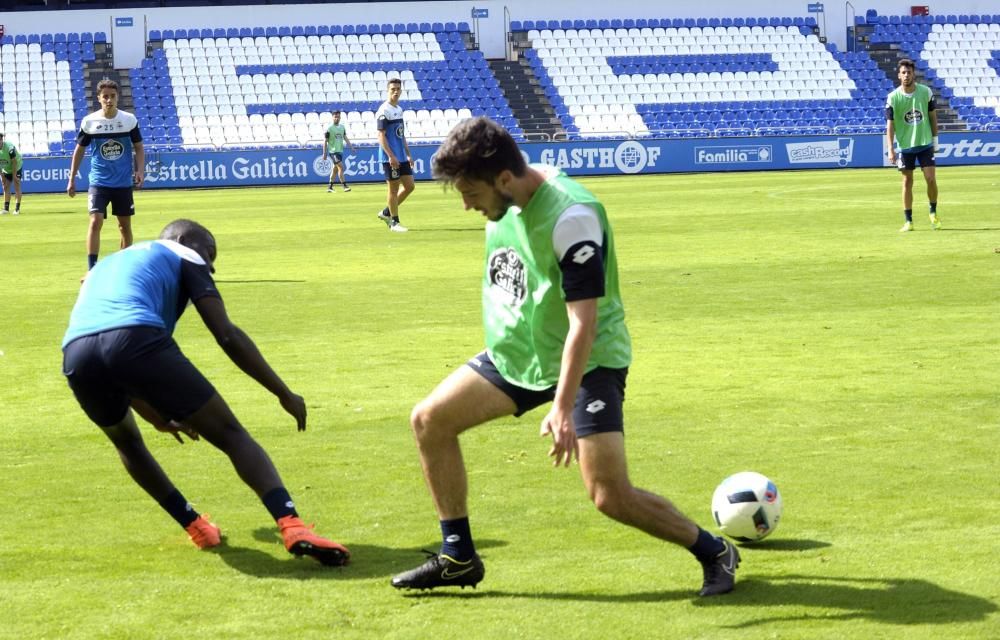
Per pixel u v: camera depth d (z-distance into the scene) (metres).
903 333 10.78
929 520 5.73
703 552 4.86
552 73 52.34
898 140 19.98
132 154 15.77
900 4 56.75
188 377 5.27
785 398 8.38
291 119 48.81
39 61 48.47
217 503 6.26
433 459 4.89
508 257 4.75
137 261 5.47
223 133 47.97
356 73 50.69
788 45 54.72
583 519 5.88
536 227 4.55
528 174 4.55
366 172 44.94
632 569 5.18
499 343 4.84
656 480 6.48
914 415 7.82
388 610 4.74
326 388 9.00
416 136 48.97
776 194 31.03
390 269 16.55
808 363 9.54
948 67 55.00
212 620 4.65
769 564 5.20
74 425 8.05
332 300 13.66
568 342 4.41
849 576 5.00
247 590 4.99
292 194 37.78
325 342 10.98
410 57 51.66
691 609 4.69
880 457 6.86
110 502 6.31
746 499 5.41
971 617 4.51
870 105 53.06
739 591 4.88
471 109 50.38
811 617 4.56
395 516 5.98
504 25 53.72
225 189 42.22
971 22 56.66
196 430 5.38
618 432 4.68
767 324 11.43
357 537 5.68
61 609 4.78
